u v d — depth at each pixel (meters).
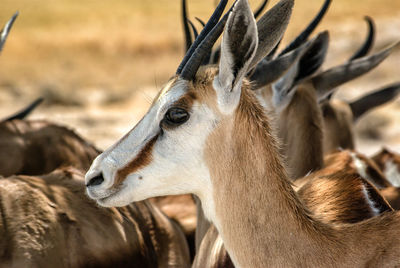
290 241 13.07
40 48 103.12
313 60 21.30
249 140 13.21
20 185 15.84
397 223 13.10
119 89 78.88
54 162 20.19
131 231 17.02
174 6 145.88
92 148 20.95
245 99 13.34
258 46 13.25
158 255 18.36
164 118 13.20
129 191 13.45
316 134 21.22
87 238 15.70
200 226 18.83
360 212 14.95
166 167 13.27
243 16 12.26
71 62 96.44
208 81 13.12
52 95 70.38
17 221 14.95
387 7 120.06
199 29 48.50
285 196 13.24
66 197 16.23
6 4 133.00
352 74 22.97
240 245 13.24
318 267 13.01
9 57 98.81
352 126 27.47
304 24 102.62
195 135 13.14
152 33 111.75
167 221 19.31
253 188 13.16
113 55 101.56
